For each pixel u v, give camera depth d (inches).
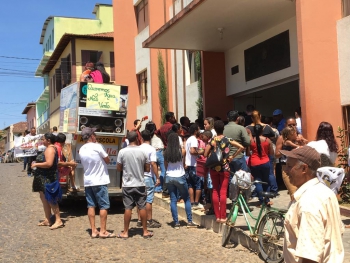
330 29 377.7
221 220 310.0
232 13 437.7
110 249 283.0
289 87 601.6
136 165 312.2
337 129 373.4
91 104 395.2
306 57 371.2
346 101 371.6
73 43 1125.1
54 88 1369.3
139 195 313.3
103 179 316.8
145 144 343.0
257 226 251.3
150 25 711.7
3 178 727.7
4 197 510.3
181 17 447.2
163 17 713.0
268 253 241.6
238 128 321.1
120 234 314.0
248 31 505.7
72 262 255.6
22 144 730.8
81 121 391.9
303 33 372.2
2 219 382.9
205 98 585.6
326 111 372.8
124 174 312.8
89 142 320.8
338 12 379.9
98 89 399.2
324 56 375.2
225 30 498.3
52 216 388.5
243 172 270.4
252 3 408.5
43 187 342.0
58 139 387.9
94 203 319.0
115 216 395.5
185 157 381.4
